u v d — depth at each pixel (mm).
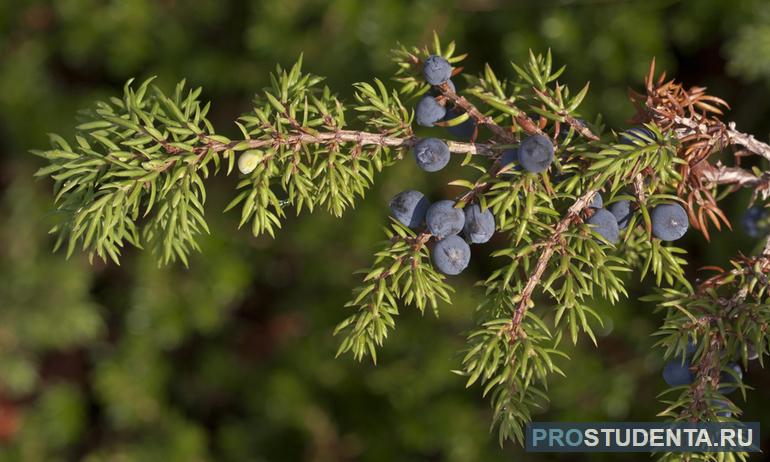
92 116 518
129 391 1034
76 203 508
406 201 498
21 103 1099
